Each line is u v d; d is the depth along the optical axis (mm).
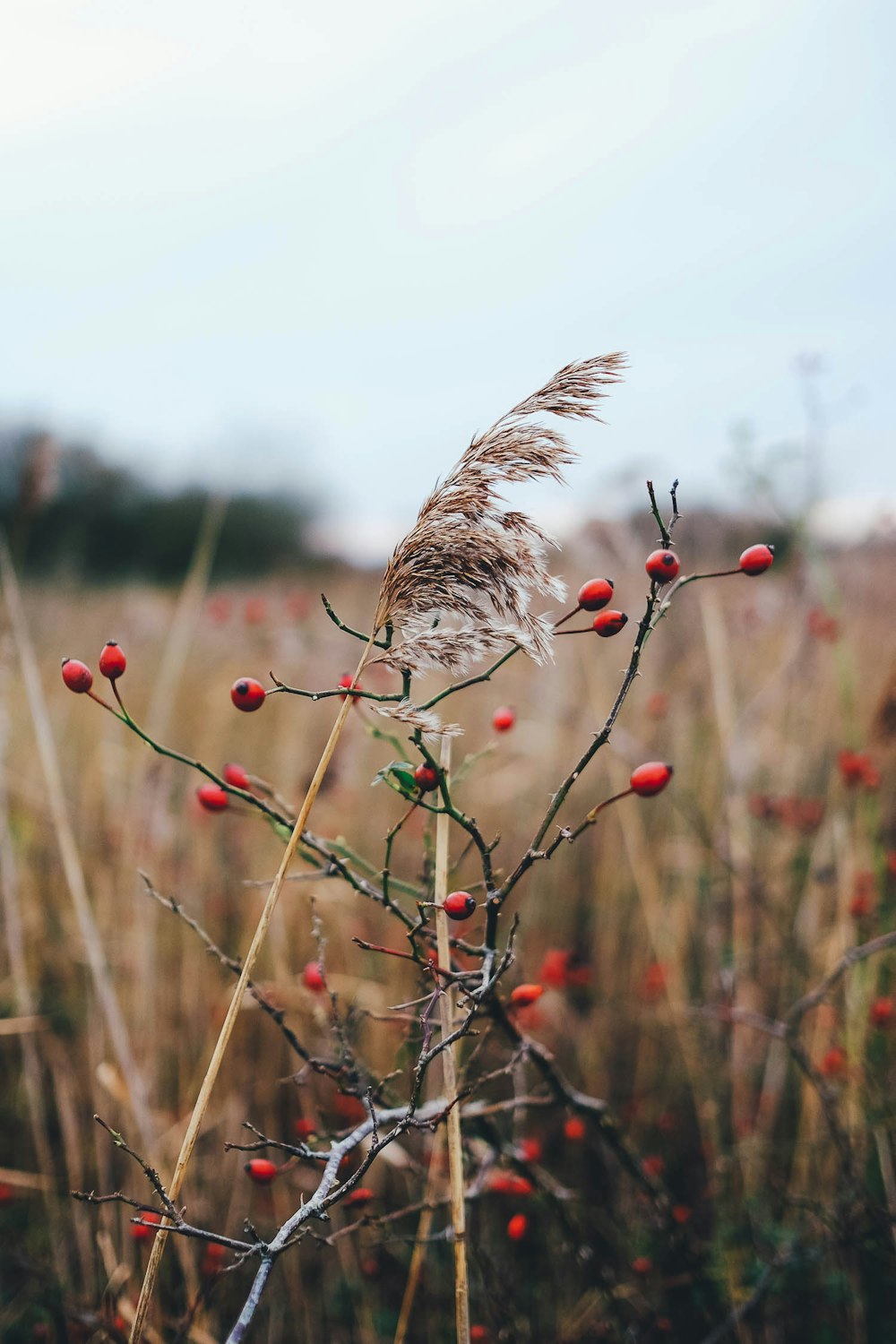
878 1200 2324
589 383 1292
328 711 4250
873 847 2885
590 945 3562
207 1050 2660
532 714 4090
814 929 2961
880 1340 2242
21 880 3146
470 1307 2246
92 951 2303
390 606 1345
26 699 4109
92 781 3756
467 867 3471
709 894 3363
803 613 3398
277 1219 2459
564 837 1280
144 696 4910
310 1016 2719
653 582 1302
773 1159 2643
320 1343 2352
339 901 3002
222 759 3994
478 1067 2307
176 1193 1350
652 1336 2160
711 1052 2859
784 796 3381
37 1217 2594
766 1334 2195
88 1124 2715
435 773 1338
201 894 3295
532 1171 1819
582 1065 2965
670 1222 2049
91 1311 2023
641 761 3330
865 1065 2482
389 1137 1232
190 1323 1844
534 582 1290
